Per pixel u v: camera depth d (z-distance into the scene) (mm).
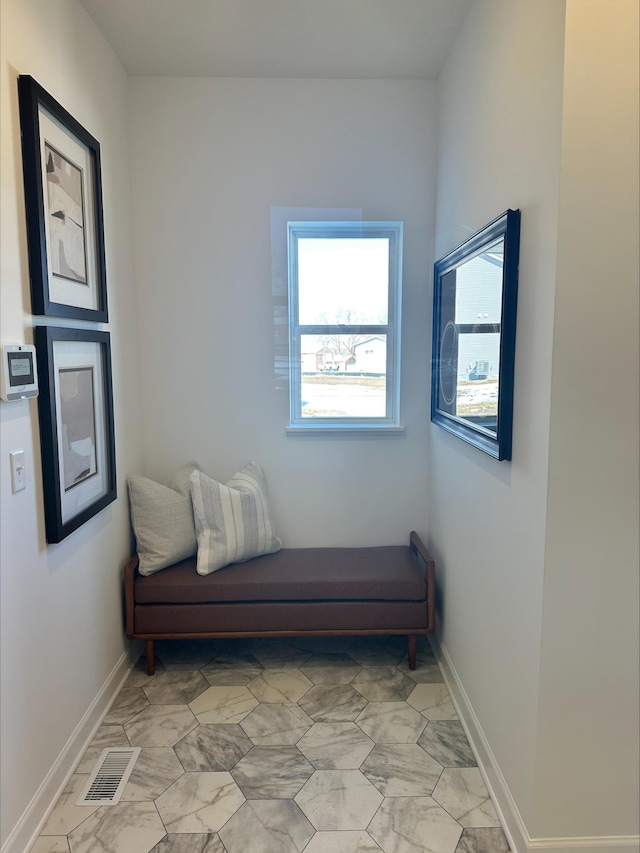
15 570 1559
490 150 1881
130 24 2195
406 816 1736
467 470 2158
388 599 2467
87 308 2066
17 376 1533
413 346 2762
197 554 2551
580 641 1488
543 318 1461
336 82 2623
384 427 2811
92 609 2125
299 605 2445
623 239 1373
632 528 1454
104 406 2225
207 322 2725
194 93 2607
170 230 2668
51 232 1770
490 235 1811
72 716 1925
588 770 1537
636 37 1320
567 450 1430
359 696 2336
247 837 1657
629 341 1401
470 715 2080
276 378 2770
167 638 2428
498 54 1792
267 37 2293
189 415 2775
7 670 1516
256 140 2639
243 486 2678
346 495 2850
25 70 1640
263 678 2467
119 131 2473
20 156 1608
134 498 2502
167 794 1816
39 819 1672
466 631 2170
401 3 2066
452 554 2389
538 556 1503
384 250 2709
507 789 1708
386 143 2652
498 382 1724
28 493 1634
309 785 1854
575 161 1351
